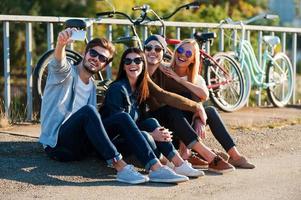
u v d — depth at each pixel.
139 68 7.21
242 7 18.94
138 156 6.82
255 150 8.39
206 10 17.08
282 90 12.06
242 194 6.57
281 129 9.64
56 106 7.14
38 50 16.48
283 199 6.47
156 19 10.30
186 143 7.30
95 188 6.54
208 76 10.48
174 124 7.32
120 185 6.67
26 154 7.50
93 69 7.20
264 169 7.54
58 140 7.12
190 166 7.03
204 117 7.45
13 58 15.90
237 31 11.82
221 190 6.67
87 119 6.83
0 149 7.62
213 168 7.29
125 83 7.22
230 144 7.54
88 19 9.29
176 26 10.88
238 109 11.10
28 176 6.74
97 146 6.79
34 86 8.85
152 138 7.00
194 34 10.38
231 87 10.89
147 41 7.73
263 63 11.83
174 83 7.71
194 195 6.46
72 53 8.66
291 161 7.97
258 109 11.52
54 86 7.13
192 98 7.74
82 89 7.27
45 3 17.14
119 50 12.44
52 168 7.02
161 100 7.37
